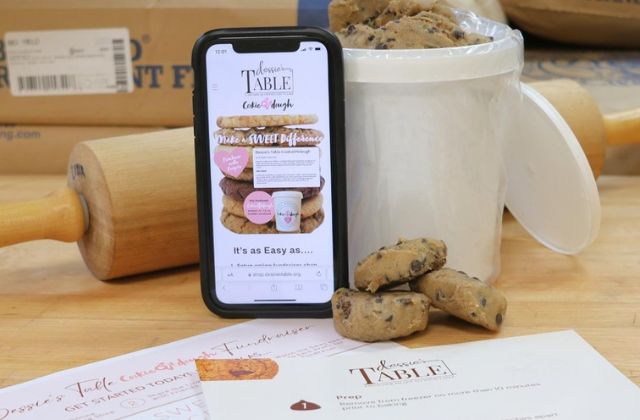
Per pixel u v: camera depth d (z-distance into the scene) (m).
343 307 0.67
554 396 0.60
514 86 0.72
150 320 0.70
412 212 0.70
